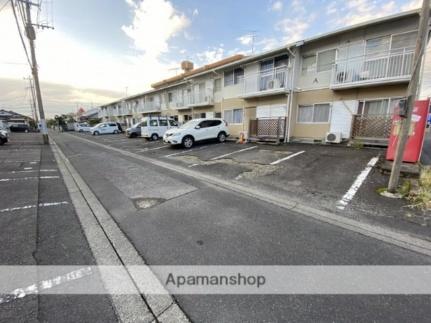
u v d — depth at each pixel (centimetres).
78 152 1209
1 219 376
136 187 547
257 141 1294
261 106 1408
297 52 1170
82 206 433
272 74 1276
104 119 4850
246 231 328
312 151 915
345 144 1034
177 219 371
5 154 1110
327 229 330
